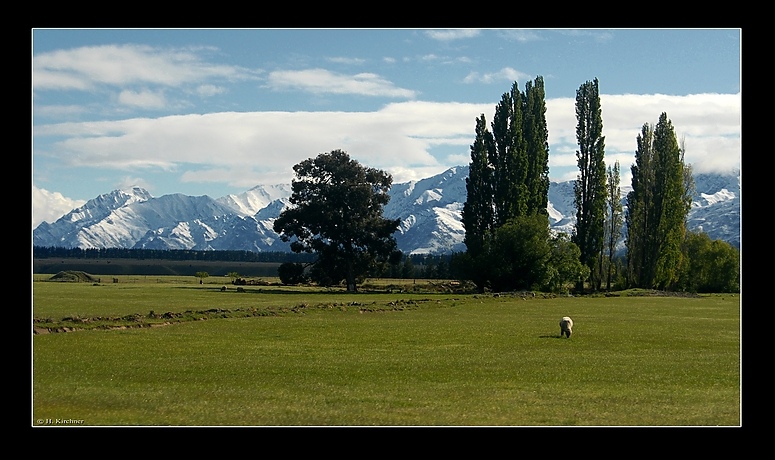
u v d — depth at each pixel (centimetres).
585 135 12594
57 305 7562
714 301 10031
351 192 13162
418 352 4069
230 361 3631
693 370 3475
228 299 9419
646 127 12862
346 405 2606
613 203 13425
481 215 12394
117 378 3098
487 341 4666
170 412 2488
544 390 2917
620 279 13050
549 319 6606
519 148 12131
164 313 6138
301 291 12438
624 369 3484
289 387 2941
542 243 11669
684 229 13162
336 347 4275
